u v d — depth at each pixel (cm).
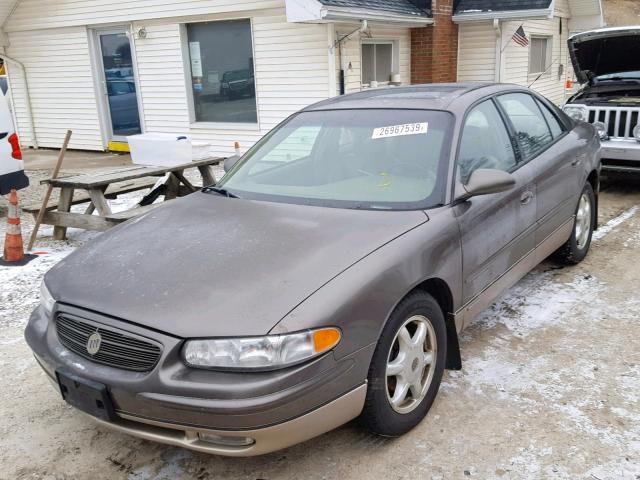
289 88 1084
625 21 3812
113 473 295
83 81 1334
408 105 382
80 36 1299
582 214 515
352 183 350
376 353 275
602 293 469
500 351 386
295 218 320
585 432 304
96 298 272
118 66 1291
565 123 503
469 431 309
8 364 404
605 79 852
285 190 361
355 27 1052
